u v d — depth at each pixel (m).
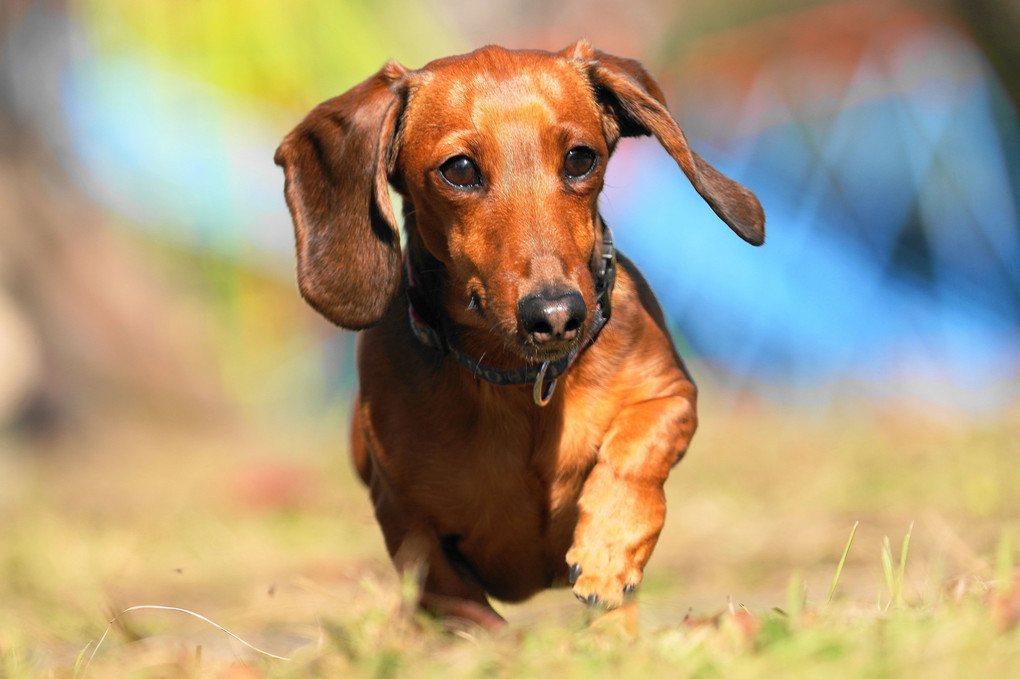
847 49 21.86
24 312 19.81
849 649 3.40
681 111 23.00
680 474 12.02
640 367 4.86
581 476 4.82
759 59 22.45
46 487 14.32
